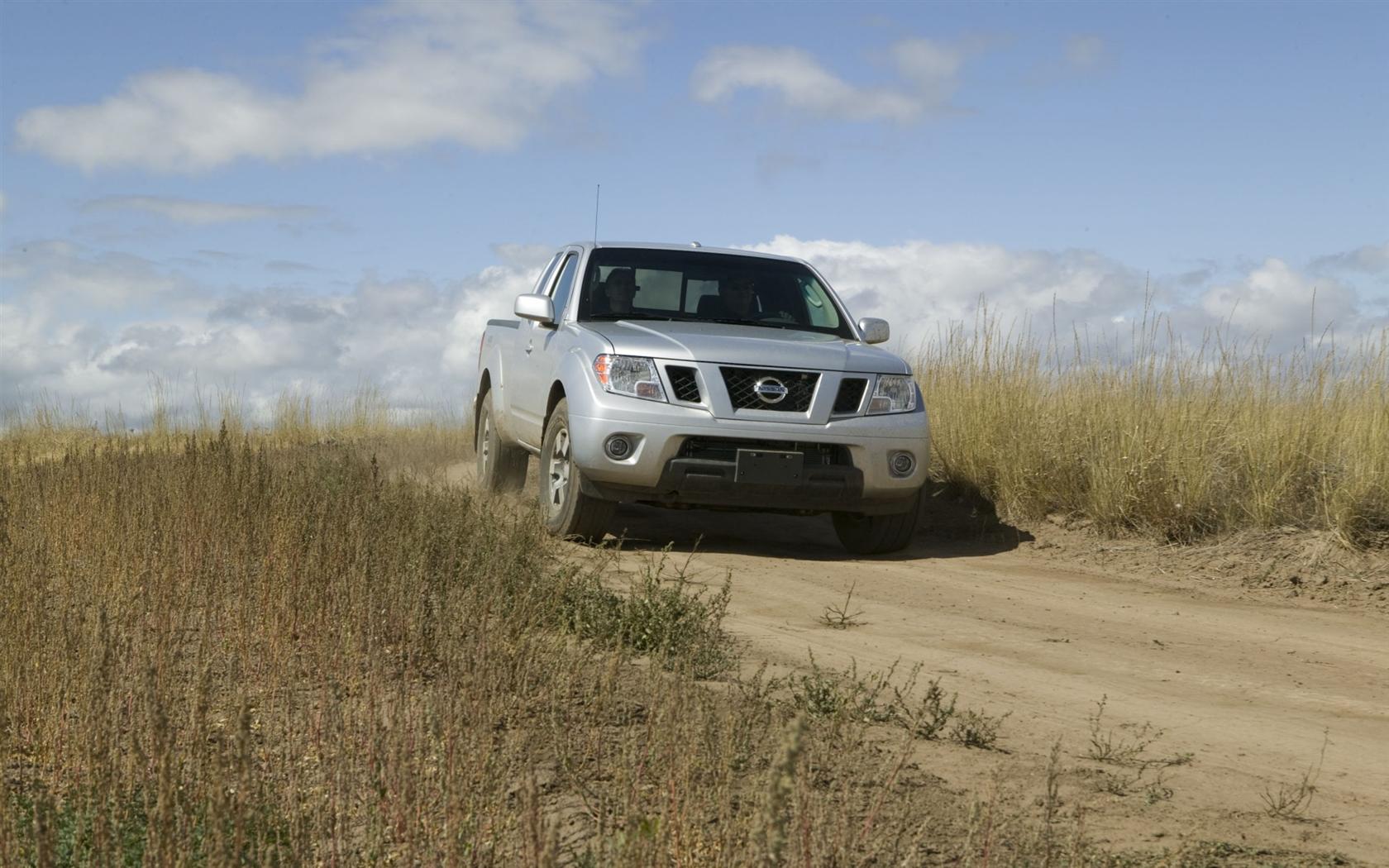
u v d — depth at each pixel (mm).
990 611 6473
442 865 2584
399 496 6637
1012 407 10172
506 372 10086
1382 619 6477
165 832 2488
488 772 2939
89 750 3064
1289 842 3158
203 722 3049
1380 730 4371
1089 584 7434
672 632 4930
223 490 6461
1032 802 3363
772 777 2006
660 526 9367
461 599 4758
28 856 2725
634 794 2701
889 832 2779
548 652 4312
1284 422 8758
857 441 7793
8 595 4535
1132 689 4859
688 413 7609
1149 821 3266
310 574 5023
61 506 6504
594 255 9055
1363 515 7703
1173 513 8453
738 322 8734
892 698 4484
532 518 6391
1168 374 9547
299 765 3260
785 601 6559
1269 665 5375
